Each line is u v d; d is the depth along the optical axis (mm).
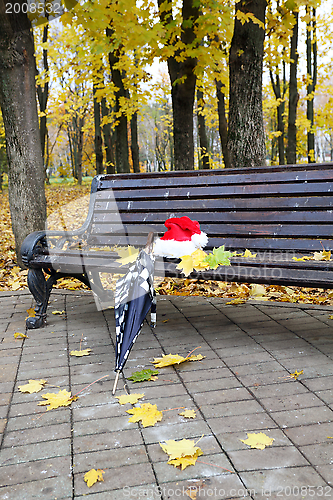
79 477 1898
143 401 2527
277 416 2318
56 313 4211
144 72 11922
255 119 5828
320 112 18625
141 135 44688
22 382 2826
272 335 3453
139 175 4199
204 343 3352
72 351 3262
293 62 12938
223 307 4211
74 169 35844
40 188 5938
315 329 3541
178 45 7172
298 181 3555
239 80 5746
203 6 6641
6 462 2020
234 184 3799
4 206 15812
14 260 6609
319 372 2797
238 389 2623
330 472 1864
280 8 6809
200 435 2168
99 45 7996
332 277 2848
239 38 5656
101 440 2166
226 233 3756
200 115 15414
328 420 2264
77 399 2582
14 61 5609
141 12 6250
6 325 3930
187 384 2715
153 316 3639
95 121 16844
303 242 3463
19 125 5754
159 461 1983
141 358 3125
